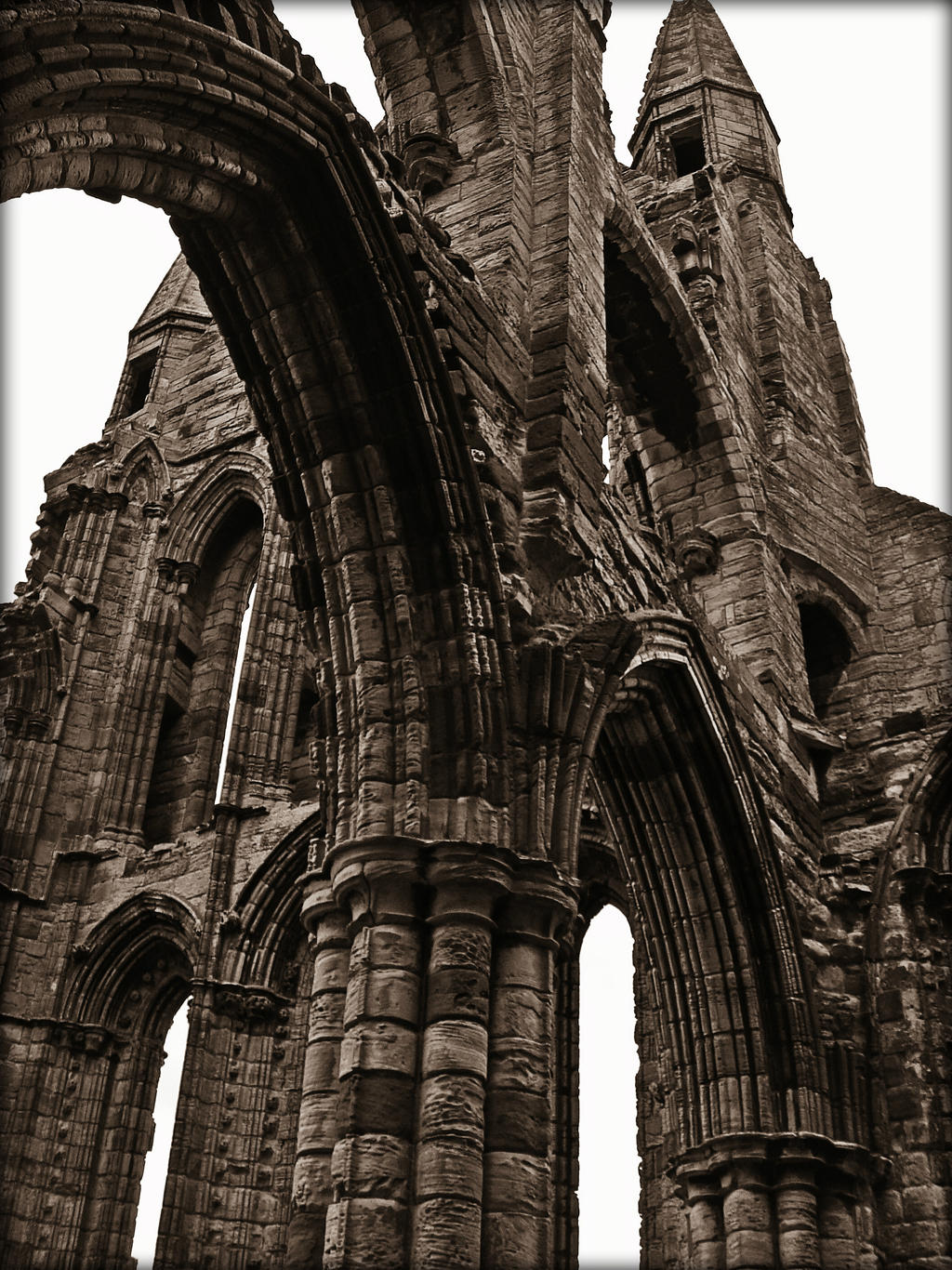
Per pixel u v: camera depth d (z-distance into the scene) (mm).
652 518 22609
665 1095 16891
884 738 21047
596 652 12914
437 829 11289
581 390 15195
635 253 21828
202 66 11812
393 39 18219
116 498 30047
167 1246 20031
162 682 27688
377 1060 10266
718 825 16984
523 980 10828
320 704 12438
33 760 26422
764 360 26328
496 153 16797
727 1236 15477
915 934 18250
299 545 13008
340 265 13094
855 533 24281
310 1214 10352
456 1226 9594
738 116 31609
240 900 23078
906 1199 16281
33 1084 23172
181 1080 21469
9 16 10008
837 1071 16812
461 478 12781
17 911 24781
